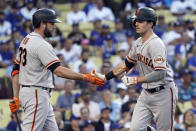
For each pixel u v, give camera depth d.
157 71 21.47
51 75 22.12
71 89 41.25
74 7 57.91
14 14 55.50
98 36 52.22
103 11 58.47
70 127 37.62
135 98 40.66
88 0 60.44
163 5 61.16
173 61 50.28
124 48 51.06
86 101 40.03
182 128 38.69
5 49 47.62
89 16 58.34
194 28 56.78
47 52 21.27
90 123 37.69
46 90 21.84
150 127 23.27
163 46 21.78
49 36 22.12
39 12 21.80
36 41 21.47
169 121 22.50
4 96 42.06
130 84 21.81
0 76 42.88
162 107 22.31
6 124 39.44
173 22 54.47
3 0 57.62
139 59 22.48
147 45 21.91
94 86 41.22
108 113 38.62
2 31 54.41
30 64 21.58
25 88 21.69
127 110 40.09
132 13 58.91
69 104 40.78
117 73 23.39
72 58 50.00
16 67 22.45
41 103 21.52
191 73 48.94
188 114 37.62
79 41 51.62
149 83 22.38
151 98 22.50
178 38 53.06
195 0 60.72
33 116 21.47
